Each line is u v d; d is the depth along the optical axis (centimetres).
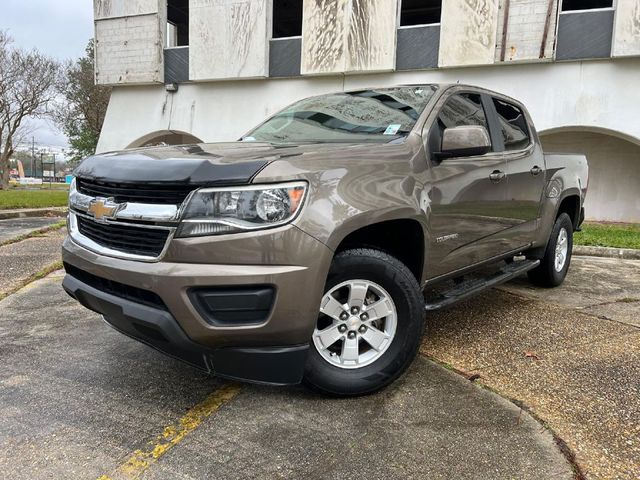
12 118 3206
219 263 229
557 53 1071
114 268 250
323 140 332
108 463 220
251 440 238
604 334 385
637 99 1037
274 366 240
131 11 1434
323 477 211
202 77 1375
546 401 277
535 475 213
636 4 985
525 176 424
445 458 224
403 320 283
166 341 242
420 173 298
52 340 363
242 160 239
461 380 302
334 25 1218
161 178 238
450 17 1124
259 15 1302
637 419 260
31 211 1181
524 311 444
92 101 2903
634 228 1054
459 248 342
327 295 266
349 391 274
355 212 251
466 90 384
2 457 223
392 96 372
